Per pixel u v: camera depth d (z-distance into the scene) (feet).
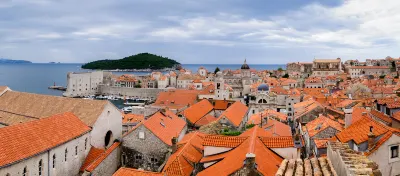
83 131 216.33
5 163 148.46
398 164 127.13
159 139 212.64
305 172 89.10
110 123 254.68
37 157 170.91
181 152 177.06
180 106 486.79
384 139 127.13
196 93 543.80
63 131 200.34
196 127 337.72
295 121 376.27
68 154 200.34
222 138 156.97
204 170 141.69
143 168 215.92
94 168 192.34
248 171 114.83
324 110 333.83
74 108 252.42
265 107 526.98
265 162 125.49
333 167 93.91
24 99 277.64
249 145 137.80
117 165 215.92
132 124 338.34
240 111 353.51
